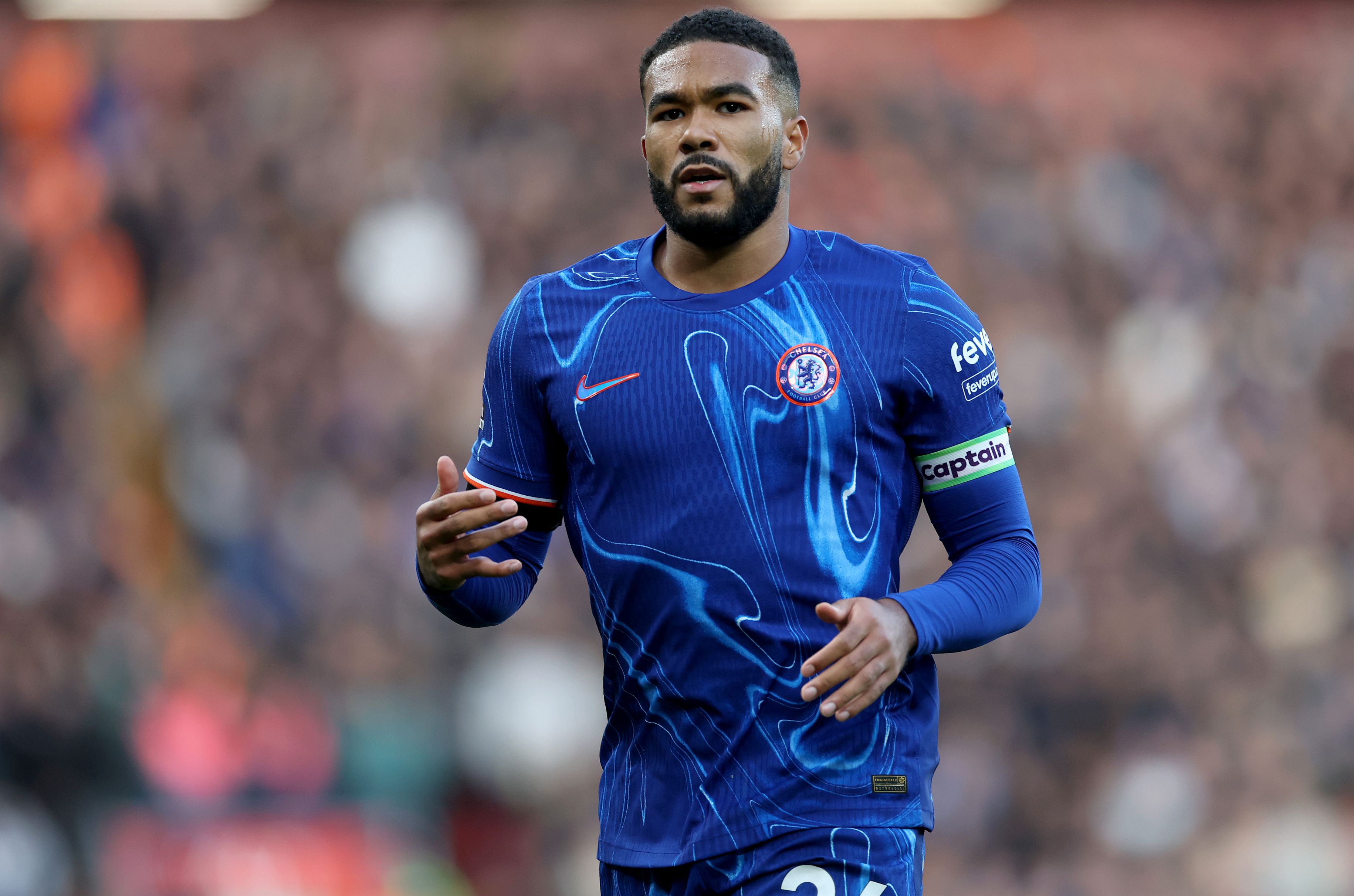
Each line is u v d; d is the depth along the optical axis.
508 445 8.30
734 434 7.57
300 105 41.00
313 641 34.78
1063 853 33.47
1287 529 37.91
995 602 7.53
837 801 7.53
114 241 39.50
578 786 32.31
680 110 7.80
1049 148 41.69
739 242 7.84
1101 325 40.25
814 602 7.50
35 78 40.31
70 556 35.78
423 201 40.59
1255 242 41.28
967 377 7.75
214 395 38.00
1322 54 42.28
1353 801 34.66
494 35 42.00
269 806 32.56
